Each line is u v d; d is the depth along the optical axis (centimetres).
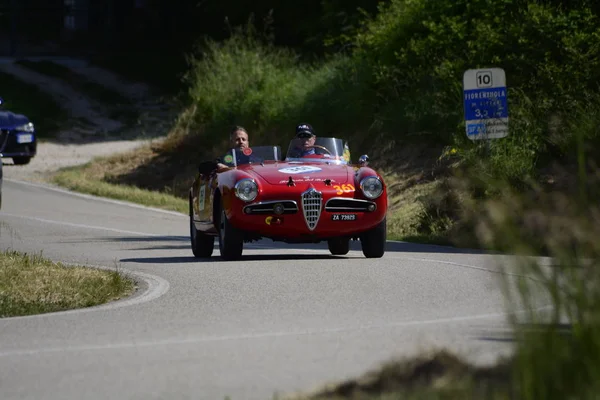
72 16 17075
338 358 1731
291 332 2016
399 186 6406
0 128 8812
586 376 1173
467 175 5141
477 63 6638
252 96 9162
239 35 10150
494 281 2688
